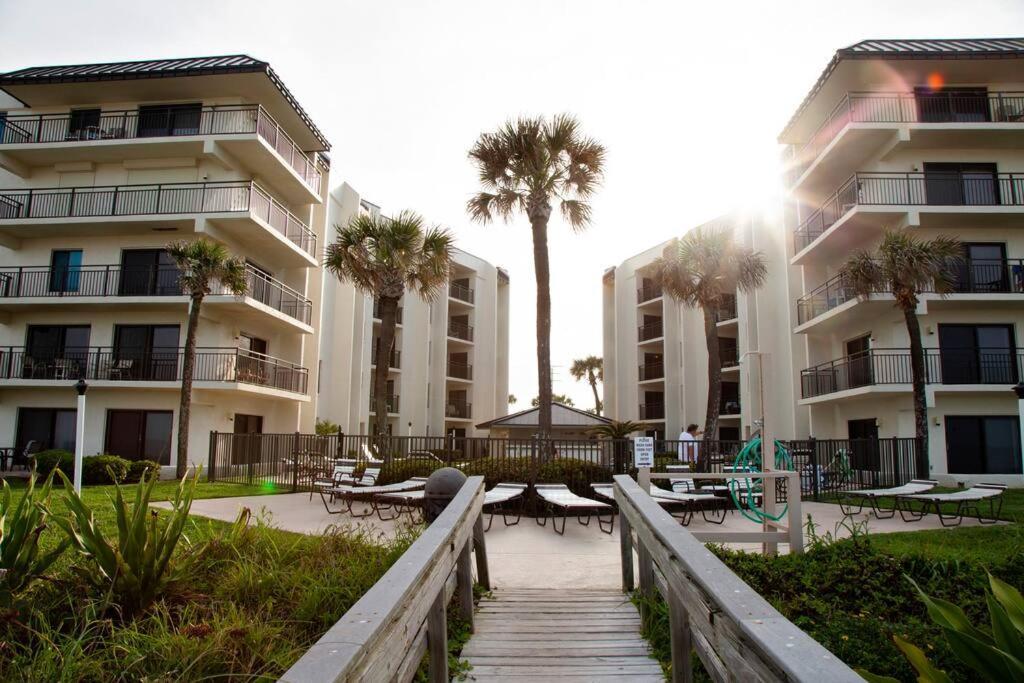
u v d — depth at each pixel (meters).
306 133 24.80
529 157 14.43
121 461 17.03
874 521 10.16
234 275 17.89
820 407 23.38
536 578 6.07
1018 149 20.22
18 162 21.58
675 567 2.57
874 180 19.70
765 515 6.46
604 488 10.03
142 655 3.16
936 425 18.78
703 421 32.44
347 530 6.08
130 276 21.11
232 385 19.62
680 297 19.20
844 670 1.29
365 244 17.86
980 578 4.94
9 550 3.83
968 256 19.56
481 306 39.78
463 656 3.91
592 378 54.78
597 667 3.73
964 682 3.44
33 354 21.16
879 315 20.44
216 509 10.49
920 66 19.69
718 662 2.03
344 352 27.86
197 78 20.61
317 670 1.34
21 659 3.13
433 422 34.56
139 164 21.59
